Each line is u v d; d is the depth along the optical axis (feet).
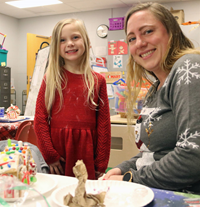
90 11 21.25
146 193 2.19
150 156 2.97
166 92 2.79
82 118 4.53
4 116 8.52
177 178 2.43
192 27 10.91
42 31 23.24
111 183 2.55
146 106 3.22
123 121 7.45
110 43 18.71
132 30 3.11
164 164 2.51
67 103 4.55
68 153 4.42
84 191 2.02
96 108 4.79
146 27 3.02
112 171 3.20
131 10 3.19
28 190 1.79
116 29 18.49
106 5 19.75
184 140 2.39
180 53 2.97
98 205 2.01
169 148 2.85
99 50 21.01
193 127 2.35
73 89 4.60
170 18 3.04
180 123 2.46
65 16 22.22
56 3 19.43
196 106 2.37
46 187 2.56
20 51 24.23
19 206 1.68
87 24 21.39
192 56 2.60
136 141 3.23
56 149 4.54
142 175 2.66
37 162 3.92
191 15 18.03
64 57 4.68
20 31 24.08
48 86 4.59
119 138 7.63
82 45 4.65
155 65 3.13
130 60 3.84
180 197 2.19
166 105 2.87
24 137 6.89
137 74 3.87
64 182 2.69
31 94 10.46
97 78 4.80
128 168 3.26
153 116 2.94
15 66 24.20
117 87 8.29
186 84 2.47
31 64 19.98
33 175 2.68
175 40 3.04
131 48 3.25
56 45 4.68
